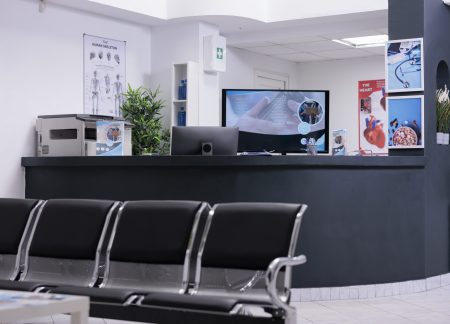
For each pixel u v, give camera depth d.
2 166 7.38
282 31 9.61
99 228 3.98
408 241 6.31
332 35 9.79
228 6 8.66
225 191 5.78
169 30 9.12
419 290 6.38
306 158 5.73
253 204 3.68
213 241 3.66
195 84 8.90
